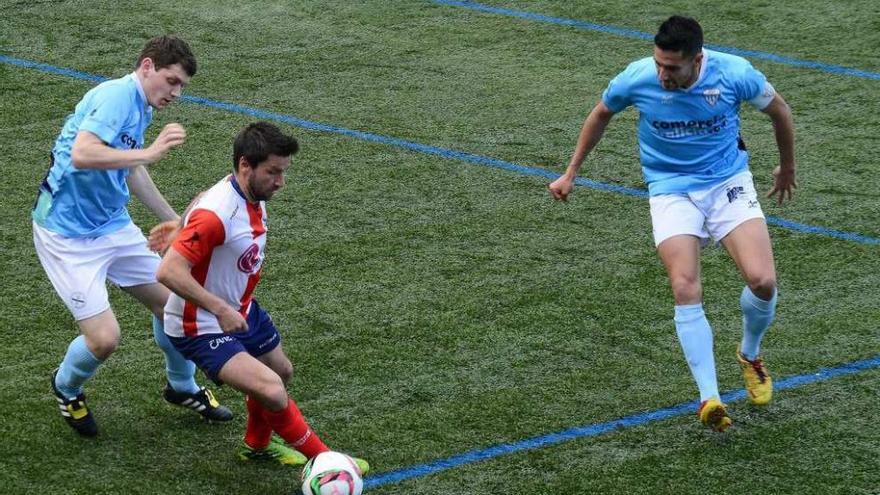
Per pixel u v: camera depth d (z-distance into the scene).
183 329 11.52
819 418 13.27
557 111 23.75
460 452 12.66
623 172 20.91
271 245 17.95
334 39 27.91
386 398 13.80
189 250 10.94
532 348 14.98
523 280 16.88
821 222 18.88
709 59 12.90
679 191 13.20
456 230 18.56
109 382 14.05
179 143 11.60
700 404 12.78
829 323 15.56
